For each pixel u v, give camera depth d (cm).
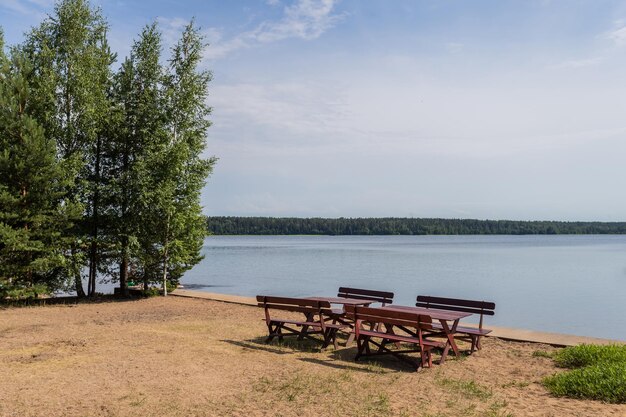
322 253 6888
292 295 2256
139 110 1892
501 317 1762
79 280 1875
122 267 1925
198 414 620
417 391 725
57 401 661
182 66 1969
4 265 1636
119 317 1417
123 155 1948
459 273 3572
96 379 764
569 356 898
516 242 13725
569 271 3775
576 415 614
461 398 692
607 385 697
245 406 650
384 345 978
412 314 855
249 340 1088
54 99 1802
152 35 1959
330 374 813
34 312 1525
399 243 12825
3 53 1716
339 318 1123
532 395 711
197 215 1958
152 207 1867
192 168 1972
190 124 1988
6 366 840
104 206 1886
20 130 1659
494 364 903
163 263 1956
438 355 976
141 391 707
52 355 920
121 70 1958
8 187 1641
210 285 2705
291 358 930
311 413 626
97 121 1864
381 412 630
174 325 1268
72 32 1855
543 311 1895
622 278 3191
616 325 1608
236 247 9962
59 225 1738
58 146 1825
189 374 797
